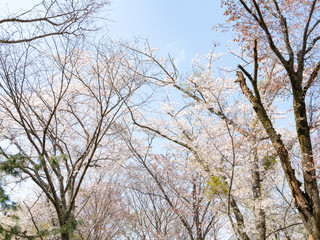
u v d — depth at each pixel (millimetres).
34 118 9445
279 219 9305
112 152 10469
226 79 8414
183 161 9484
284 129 8531
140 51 9094
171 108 9258
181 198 9578
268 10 6039
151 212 10578
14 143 8414
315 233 4324
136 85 8359
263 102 7664
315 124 6926
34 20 5699
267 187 8695
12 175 5875
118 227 11977
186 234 10719
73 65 7859
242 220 6867
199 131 9000
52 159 6707
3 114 8914
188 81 8438
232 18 6117
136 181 10805
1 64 6672
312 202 4516
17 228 5746
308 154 4855
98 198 10328
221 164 7328
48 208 9664
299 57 5574
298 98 5242
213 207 7234
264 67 7016
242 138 6543
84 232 10039
